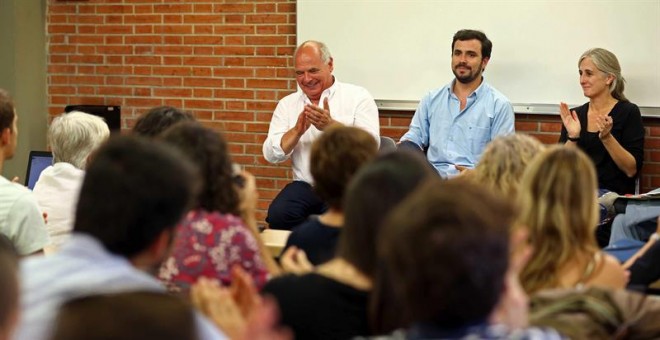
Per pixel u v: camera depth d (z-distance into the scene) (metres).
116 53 6.00
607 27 4.91
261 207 5.82
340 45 5.42
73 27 6.07
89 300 1.13
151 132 2.79
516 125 5.19
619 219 3.74
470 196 1.25
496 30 5.11
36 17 6.07
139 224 1.53
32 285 1.43
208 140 2.22
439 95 5.02
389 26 5.31
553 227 2.07
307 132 4.79
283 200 4.51
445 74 5.23
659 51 4.83
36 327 1.39
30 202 2.77
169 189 1.56
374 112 4.84
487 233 1.19
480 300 1.19
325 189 2.32
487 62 4.91
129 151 1.58
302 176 4.81
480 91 4.89
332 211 2.37
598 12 4.91
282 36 5.64
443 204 1.22
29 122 6.06
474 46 4.79
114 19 5.98
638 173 4.68
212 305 1.63
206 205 2.21
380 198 1.76
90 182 1.55
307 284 1.83
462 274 1.18
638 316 1.77
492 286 1.20
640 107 4.90
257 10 5.67
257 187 5.81
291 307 1.82
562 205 2.08
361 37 5.37
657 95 4.86
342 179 2.28
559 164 2.10
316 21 5.45
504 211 1.25
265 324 1.25
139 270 1.58
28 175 4.59
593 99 4.70
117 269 1.47
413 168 1.80
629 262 2.62
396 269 1.23
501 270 1.21
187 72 5.87
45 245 2.79
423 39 5.25
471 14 5.15
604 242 4.09
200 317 1.40
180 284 2.15
